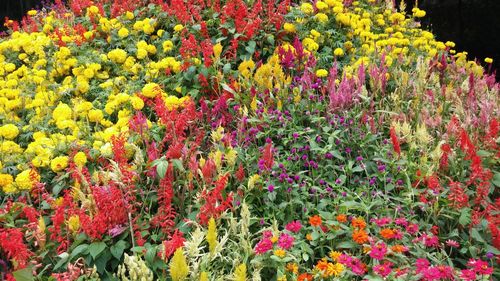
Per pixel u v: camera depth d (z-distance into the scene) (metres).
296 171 2.42
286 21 3.29
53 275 1.94
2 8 6.94
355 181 2.41
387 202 2.29
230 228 2.10
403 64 3.20
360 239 1.98
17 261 1.99
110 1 3.96
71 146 2.46
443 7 6.06
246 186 2.34
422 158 2.37
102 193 2.11
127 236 2.16
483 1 5.81
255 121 2.50
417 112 2.76
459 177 2.39
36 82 3.07
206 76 2.87
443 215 2.22
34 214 2.12
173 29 3.38
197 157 2.57
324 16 3.34
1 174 2.34
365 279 1.96
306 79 2.70
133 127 2.46
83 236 2.09
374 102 2.70
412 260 2.03
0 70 3.24
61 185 2.37
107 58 3.23
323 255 2.09
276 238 1.96
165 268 2.01
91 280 1.96
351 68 2.89
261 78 2.74
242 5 3.11
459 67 3.33
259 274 1.92
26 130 2.74
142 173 2.34
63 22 3.72
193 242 1.91
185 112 2.52
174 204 2.30
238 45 3.13
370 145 2.48
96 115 2.68
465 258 2.23
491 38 5.81
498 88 3.01
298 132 2.48
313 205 2.25
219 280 1.91
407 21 3.91
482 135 2.57
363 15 3.61
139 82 3.01
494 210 2.26
